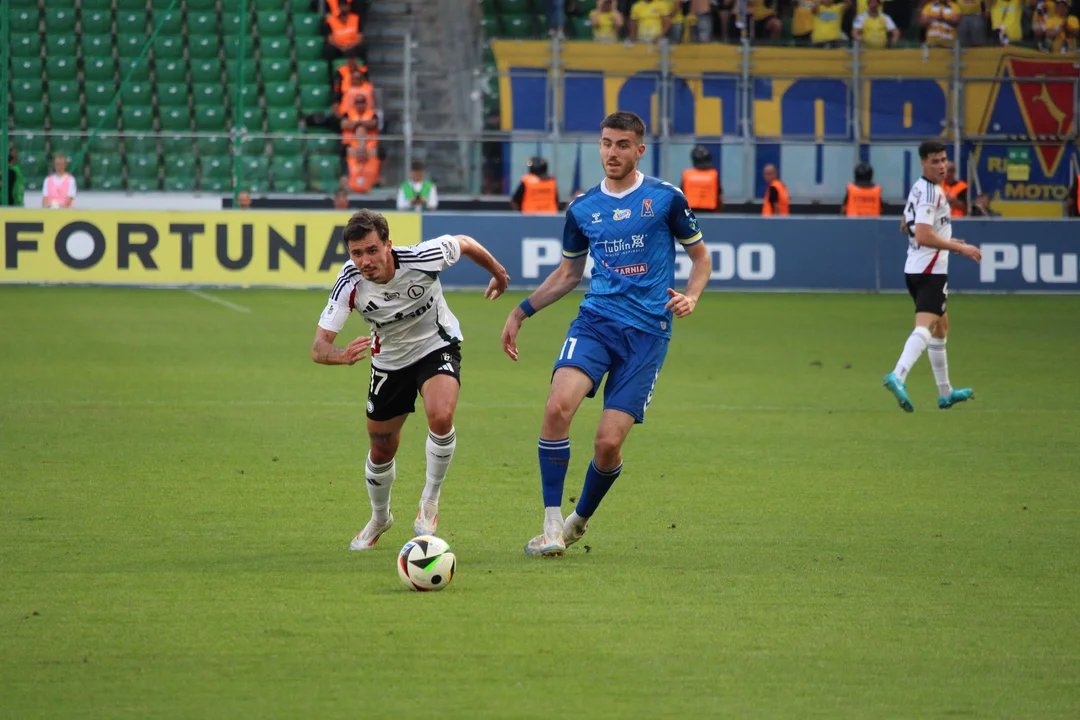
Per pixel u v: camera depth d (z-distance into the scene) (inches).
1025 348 2269.9
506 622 746.8
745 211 3506.4
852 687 645.3
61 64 3853.3
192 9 3981.3
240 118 3506.4
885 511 1075.9
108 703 612.7
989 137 3533.5
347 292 885.2
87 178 3472.0
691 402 1695.4
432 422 906.7
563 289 943.0
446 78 3860.7
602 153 910.4
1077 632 738.2
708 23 3757.4
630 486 1177.4
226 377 1844.2
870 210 3211.1
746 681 652.1
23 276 2950.3
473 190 3486.7
